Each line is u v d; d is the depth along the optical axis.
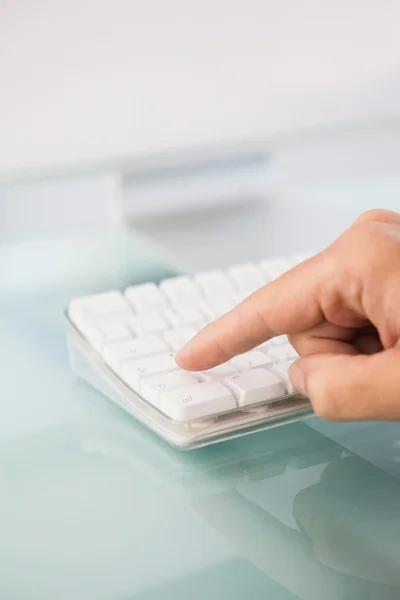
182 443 0.46
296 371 0.46
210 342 0.47
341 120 0.97
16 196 0.88
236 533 0.40
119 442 0.49
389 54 0.97
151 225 0.91
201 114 0.89
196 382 0.49
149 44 0.84
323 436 0.50
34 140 0.82
